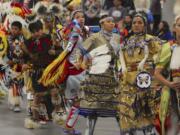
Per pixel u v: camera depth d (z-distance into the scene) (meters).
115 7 28.55
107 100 14.76
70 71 16.38
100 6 28.83
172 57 12.78
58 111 16.88
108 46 14.73
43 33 17.02
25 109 20.20
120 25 24.33
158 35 24.42
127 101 14.04
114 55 14.73
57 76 16.28
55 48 17.05
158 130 13.17
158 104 13.91
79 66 15.66
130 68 14.09
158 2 29.14
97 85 14.73
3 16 21.23
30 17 20.27
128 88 14.09
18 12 20.61
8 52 19.28
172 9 29.53
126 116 14.03
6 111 19.86
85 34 17.00
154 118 13.98
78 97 16.19
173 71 12.77
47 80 16.30
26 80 17.08
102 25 14.83
